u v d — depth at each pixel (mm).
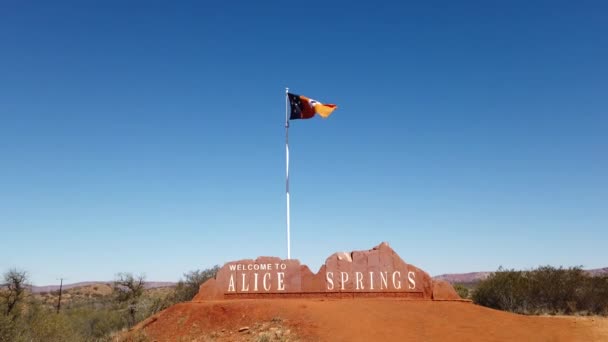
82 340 33125
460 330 21094
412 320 21828
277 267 26500
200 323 22188
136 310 40875
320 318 21109
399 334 20094
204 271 42781
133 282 47281
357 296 26219
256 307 22656
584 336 21359
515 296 37406
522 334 21281
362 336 19547
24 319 33469
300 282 26281
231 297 26016
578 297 35875
